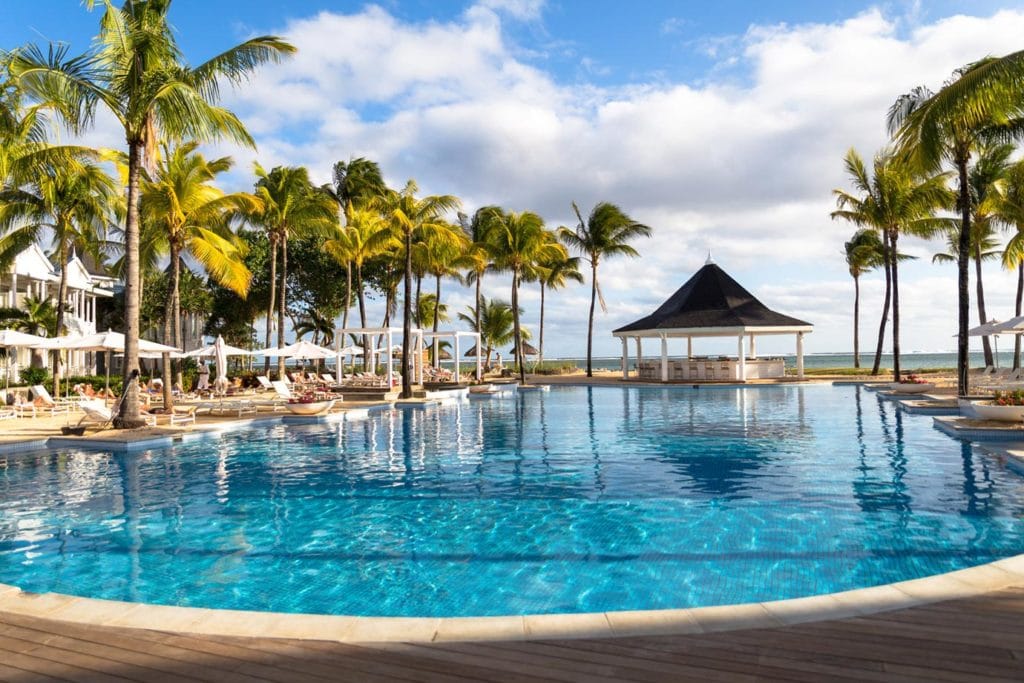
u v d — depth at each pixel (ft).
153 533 24.27
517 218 118.83
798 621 12.56
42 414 68.18
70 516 26.78
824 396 88.48
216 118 49.37
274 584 18.86
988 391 66.23
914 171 49.62
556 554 21.20
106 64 48.62
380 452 43.34
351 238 113.39
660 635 12.07
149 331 139.54
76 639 12.30
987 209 79.92
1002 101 42.98
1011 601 13.35
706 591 17.60
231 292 143.95
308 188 105.81
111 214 84.53
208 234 72.84
